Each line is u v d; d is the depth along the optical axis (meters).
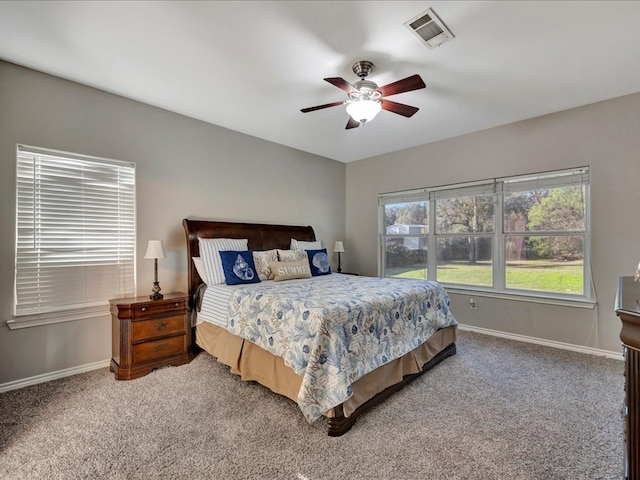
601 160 3.10
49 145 2.60
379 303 2.33
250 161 4.09
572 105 3.19
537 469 1.59
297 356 2.00
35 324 2.52
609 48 2.20
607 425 1.95
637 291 1.18
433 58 2.31
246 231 3.87
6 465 1.61
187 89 2.83
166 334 2.82
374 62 2.36
